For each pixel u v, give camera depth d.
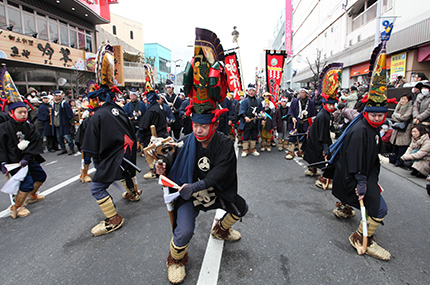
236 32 7.42
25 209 3.97
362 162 2.76
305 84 37.72
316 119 5.11
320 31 25.34
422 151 5.16
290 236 3.20
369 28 15.86
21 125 3.80
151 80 5.59
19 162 3.78
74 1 17.75
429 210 3.86
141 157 7.60
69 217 3.84
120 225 3.46
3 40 14.32
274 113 8.10
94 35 23.61
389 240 3.11
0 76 3.68
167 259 2.58
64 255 2.89
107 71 3.47
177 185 2.30
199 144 2.40
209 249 2.93
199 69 2.10
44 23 17.88
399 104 6.20
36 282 2.47
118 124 3.45
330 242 3.06
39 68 17.94
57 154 8.49
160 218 3.74
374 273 2.53
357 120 3.00
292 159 7.19
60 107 8.38
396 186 4.93
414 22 11.52
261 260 2.73
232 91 8.22
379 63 2.70
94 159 3.39
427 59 11.25
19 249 3.03
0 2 14.73
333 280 2.44
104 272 2.59
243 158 7.41
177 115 8.34
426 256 2.80
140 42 39.88
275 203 4.20
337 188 3.14
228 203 2.52
